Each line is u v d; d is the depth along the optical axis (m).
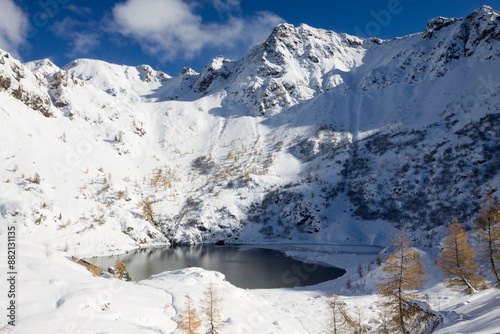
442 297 35.22
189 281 39.16
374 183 136.88
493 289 26.03
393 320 21.11
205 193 150.50
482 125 133.75
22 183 104.75
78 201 114.75
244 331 27.39
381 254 69.94
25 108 147.75
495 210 31.92
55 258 29.81
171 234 125.12
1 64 145.62
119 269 44.25
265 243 123.81
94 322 19.11
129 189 140.88
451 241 30.86
